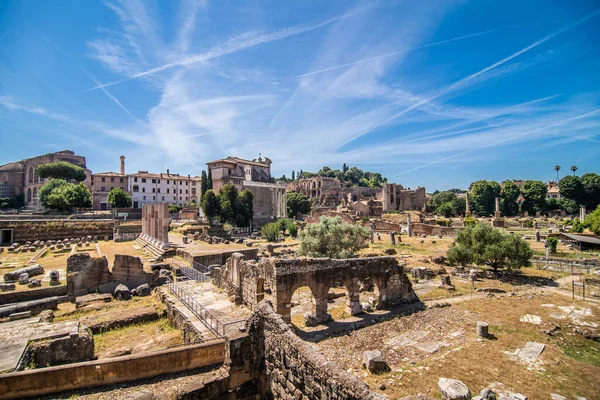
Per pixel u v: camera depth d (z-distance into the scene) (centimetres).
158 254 4353
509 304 2950
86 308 2516
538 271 4441
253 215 10900
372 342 2089
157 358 1455
